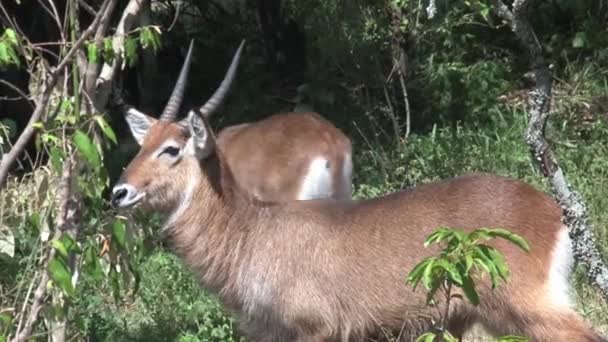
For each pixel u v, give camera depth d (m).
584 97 18.25
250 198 10.44
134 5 9.59
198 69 19.92
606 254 12.61
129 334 12.26
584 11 20.44
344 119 18.14
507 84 19.17
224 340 11.88
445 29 18.88
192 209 10.30
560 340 9.81
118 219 9.09
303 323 10.16
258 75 19.59
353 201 10.37
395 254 10.01
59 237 8.62
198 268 10.44
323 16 20.05
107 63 9.18
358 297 10.07
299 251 10.13
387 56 19.19
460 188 10.16
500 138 16.72
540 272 9.83
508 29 20.30
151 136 10.30
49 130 8.80
